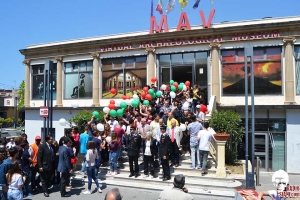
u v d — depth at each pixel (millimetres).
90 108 21281
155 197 9562
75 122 17266
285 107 16609
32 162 10148
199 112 12883
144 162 11219
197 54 18969
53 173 10594
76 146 12281
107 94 21266
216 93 18094
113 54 21031
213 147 12039
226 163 13500
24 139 9953
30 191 10102
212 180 10461
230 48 18000
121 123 12461
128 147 11281
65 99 22734
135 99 13852
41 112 12328
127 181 11141
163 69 19719
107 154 12844
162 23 19641
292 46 16828
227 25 18484
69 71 22688
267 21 17641
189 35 18609
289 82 16719
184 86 15781
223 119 13836
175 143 11500
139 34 20625
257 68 17625
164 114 13508
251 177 10031
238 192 4965
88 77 22000
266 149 17234
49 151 10055
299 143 16516
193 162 11289
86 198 9578
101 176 11680
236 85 17938
